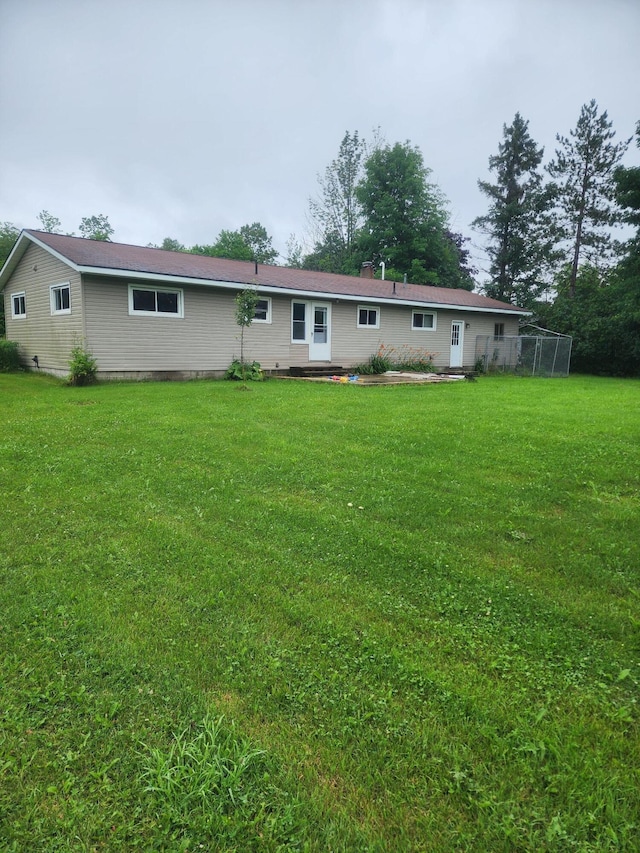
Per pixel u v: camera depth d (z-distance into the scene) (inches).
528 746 69.3
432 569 120.6
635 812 60.4
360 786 63.7
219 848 55.7
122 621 97.0
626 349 824.9
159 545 129.4
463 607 104.7
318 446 235.5
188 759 66.4
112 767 65.4
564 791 63.0
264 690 79.6
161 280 519.5
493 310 852.6
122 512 150.9
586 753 68.9
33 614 98.8
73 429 261.3
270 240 2007.9
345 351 714.8
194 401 369.7
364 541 134.3
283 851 55.3
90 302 497.7
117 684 80.4
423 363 793.6
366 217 1385.3
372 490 175.3
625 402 420.2
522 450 236.1
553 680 83.8
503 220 1352.1
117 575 114.3
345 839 56.9
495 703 77.9
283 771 65.4
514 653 90.8
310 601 105.7
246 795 62.0
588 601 108.4
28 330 627.2
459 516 154.4
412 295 790.5
